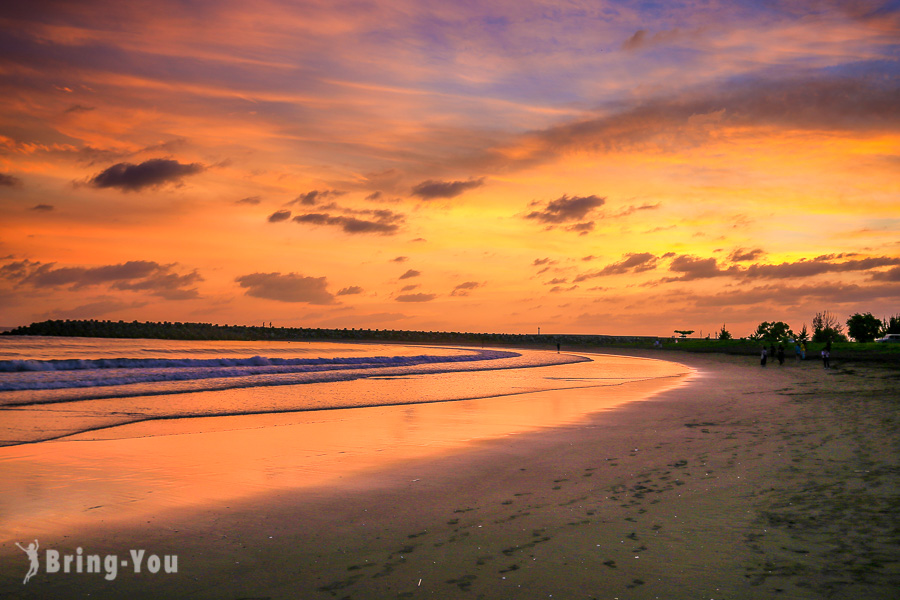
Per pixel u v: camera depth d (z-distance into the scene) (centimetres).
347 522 554
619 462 800
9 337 8569
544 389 2166
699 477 682
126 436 1096
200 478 749
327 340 15600
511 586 391
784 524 498
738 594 367
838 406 1338
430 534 510
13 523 559
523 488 673
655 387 2202
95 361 3184
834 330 7238
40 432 1127
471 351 8438
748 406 1429
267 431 1155
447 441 1027
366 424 1252
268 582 410
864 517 505
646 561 429
